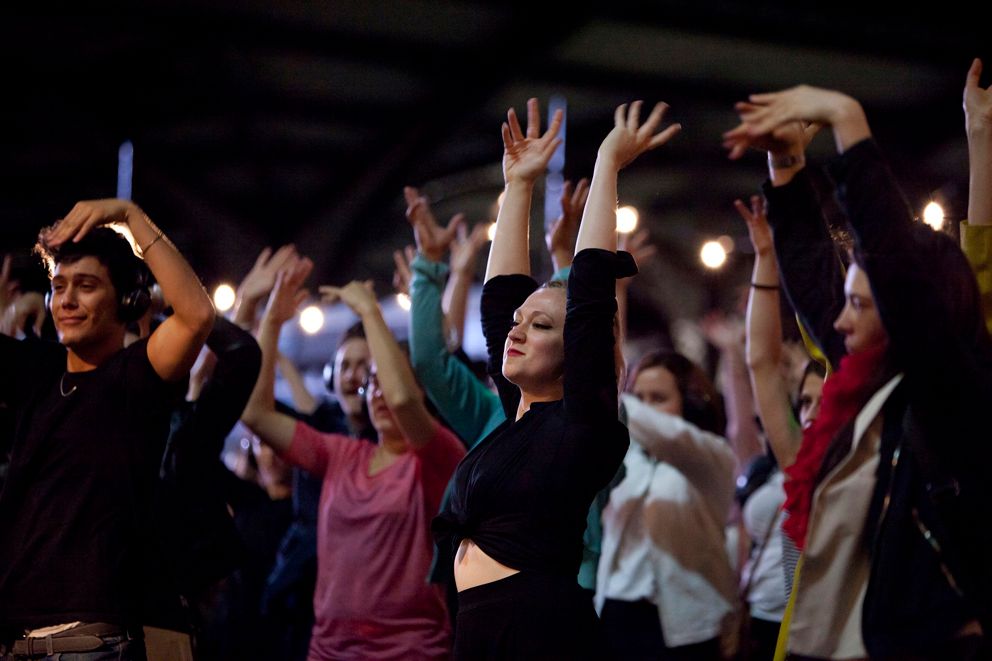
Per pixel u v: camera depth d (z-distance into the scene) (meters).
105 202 2.66
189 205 11.27
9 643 2.59
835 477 2.24
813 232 2.59
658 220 12.26
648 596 3.84
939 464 2.08
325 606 3.57
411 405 3.43
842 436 2.26
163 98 10.31
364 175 11.29
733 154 2.10
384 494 3.56
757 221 3.14
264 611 4.11
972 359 1.99
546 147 2.88
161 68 9.95
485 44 9.74
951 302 2.06
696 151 11.29
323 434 3.84
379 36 9.60
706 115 10.99
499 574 2.32
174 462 3.09
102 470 2.62
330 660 3.52
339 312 10.45
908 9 9.25
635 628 3.85
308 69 10.05
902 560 2.12
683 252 12.10
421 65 9.90
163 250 2.66
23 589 2.57
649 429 3.85
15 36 9.34
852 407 2.33
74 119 10.33
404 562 3.49
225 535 3.13
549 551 2.31
